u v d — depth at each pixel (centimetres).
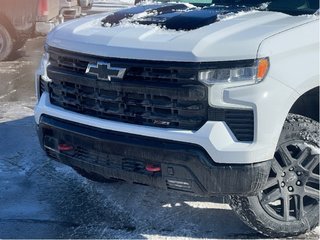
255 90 261
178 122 270
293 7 337
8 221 335
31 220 337
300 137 290
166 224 329
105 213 346
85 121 298
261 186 271
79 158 309
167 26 299
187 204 356
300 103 313
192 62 263
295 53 276
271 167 287
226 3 368
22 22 811
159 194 371
